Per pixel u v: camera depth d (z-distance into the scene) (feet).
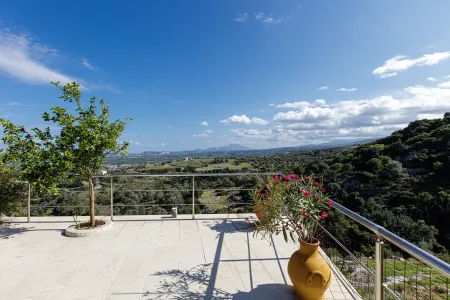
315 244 7.39
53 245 12.56
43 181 13.92
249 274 9.74
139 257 11.23
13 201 15.85
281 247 12.28
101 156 14.87
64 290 8.68
